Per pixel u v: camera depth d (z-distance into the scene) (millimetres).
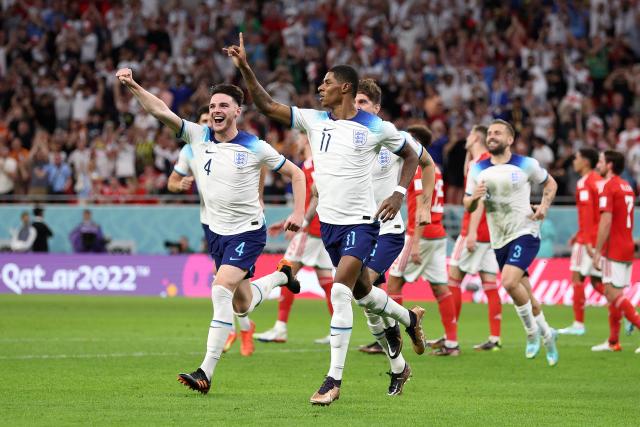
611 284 39719
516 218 35281
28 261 74500
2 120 88875
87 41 94000
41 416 22250
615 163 39844
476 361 35875
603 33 93000
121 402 24500
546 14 93500
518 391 27781
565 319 55844
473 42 90812
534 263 66812
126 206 74250
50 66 94188
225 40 94000
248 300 29406
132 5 95812
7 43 95438
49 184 79250
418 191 36844
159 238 73812
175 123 27391
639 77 86500
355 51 91312
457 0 94500
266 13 97625
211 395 25969
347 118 25359
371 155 25281
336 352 24531
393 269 38188
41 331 44750
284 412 23156
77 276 73625
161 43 94125
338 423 21672
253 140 27750
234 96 27562
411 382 29688
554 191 35688
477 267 40406
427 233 37625
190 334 43781
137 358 34469
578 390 28078
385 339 26781
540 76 85375
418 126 37906
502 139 35281
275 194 72688
